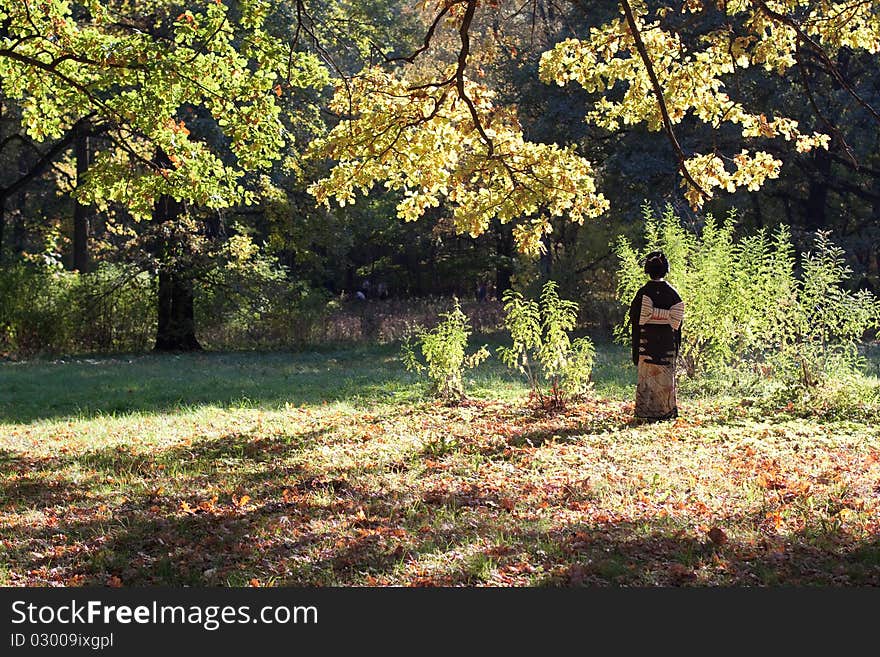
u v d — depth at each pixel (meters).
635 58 13.28
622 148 32.28
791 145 31.58
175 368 24.84
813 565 6.55
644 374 13.30
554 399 15.05
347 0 38.16
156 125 13.16
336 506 8.66
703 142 30.89
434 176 12.88
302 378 21.53
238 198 13.82
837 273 15.23
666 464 10.05
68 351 31.19
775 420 12.93
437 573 6.56
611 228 32.34
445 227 47.97
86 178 13.22
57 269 32.53
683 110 13.30
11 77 13.41
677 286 16.73
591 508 8.15
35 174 27.69
